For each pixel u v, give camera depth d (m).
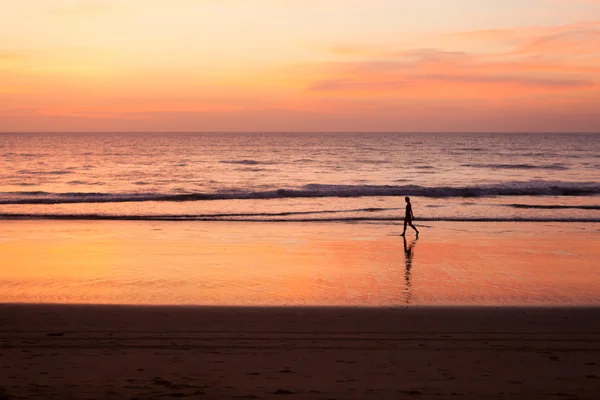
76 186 43.41
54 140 178.50
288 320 10.08
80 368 7.13
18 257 16.78
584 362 7.66
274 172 59.31
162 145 137.38
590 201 32.84
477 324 9.90
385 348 8.34
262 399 6.00
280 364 7.44
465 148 121.06
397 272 14.91
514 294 12.48
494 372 7.16
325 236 21.33
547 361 7.70
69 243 19.36
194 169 63.00
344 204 31.50
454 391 6.37
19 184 44.94
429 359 7.76
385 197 34.75
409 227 23.66
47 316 10.17
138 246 18.89
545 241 20.33
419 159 82.50
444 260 16.67
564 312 10.80
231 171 60.44
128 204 31.11
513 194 36.41
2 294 12.23
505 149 115.88
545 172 59.56
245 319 10.12
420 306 11.28
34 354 7.82
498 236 21.45
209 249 18.41
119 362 7.43
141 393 6.13
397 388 6.46
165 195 33.91
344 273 14.76
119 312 10.54
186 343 8.52
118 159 80.81
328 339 8.85
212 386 6.44
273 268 15.36
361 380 6.76
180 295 12.26
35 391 6.17
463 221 25.55
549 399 6.12
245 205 30.95
